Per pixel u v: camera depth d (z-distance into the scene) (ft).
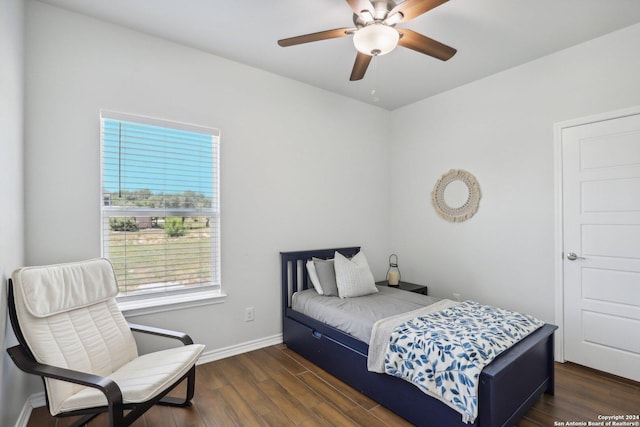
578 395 7.37
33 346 5.34
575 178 8.87
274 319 10.42
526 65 9.78
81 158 7.34
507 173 10.24
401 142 13.61
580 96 8.73
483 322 6.94
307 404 7.02
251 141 9.96
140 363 6.39
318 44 8.70
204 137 9.18
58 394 5.27
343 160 12.32
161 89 8.41
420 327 6.68
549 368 7.30
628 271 8.04
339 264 10.19
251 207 9.96
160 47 8.40
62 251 7.11
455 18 7.47
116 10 7.24
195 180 9.04
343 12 7.29
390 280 12.24
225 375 8.30
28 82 6.75
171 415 6.61
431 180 12.44
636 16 7.47
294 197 10.94
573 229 8.92
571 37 8.38
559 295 9.14
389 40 6.14
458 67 10.04
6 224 5.46
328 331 8.44
